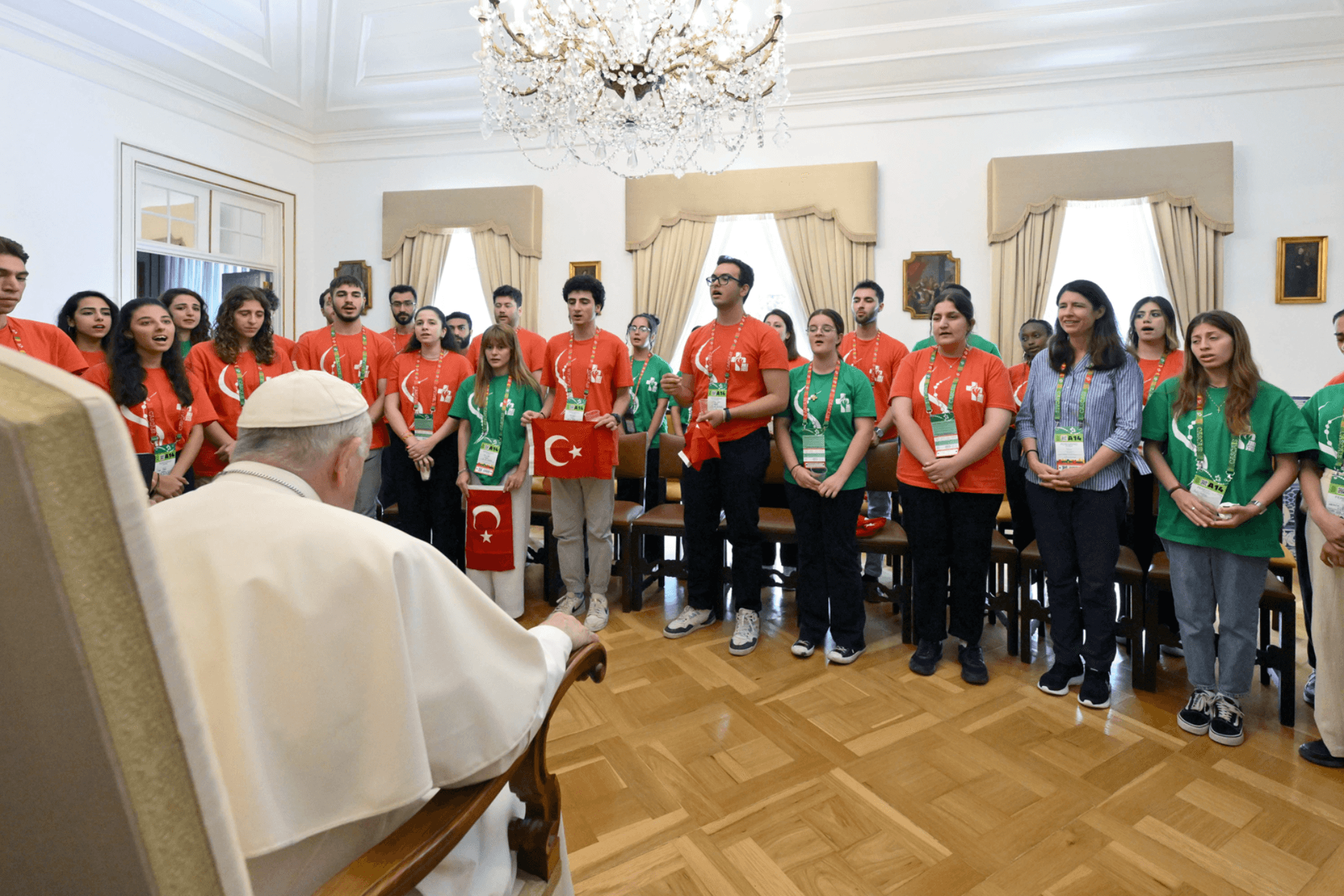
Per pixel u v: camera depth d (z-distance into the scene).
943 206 5.84
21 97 4.75
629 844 1.76
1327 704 2.13
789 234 6.06
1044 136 5.64
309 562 0.78
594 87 3.17
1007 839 1.78
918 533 2.84
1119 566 2.78
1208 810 1.91
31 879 0.44
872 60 5.59
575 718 2.45
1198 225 5.30
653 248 6.33
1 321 2.86
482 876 0.96
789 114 6.09
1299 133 5.20
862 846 1.75
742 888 1.60
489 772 0.88
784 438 3.09
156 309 3.07
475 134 6.73
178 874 0.41
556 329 6.66
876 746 2.25
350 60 6.21
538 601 3.83
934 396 2.78
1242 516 2.23
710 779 2.05
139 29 5.11
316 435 0.96
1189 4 4.94
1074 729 2.38
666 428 4.95
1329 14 4.85
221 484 0.90
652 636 3.27
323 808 0.76
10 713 0.39
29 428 0.32
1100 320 2.61
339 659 0.77
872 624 3.51
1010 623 3.07
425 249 6.73
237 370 3.49
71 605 0.34
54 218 4.96
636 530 3.58
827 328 2.98
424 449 3.53
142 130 5.52
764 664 2.94
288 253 6.82
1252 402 2.27
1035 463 2.70
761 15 5.43
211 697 0.72
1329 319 5.18
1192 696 2.42
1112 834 1.80
